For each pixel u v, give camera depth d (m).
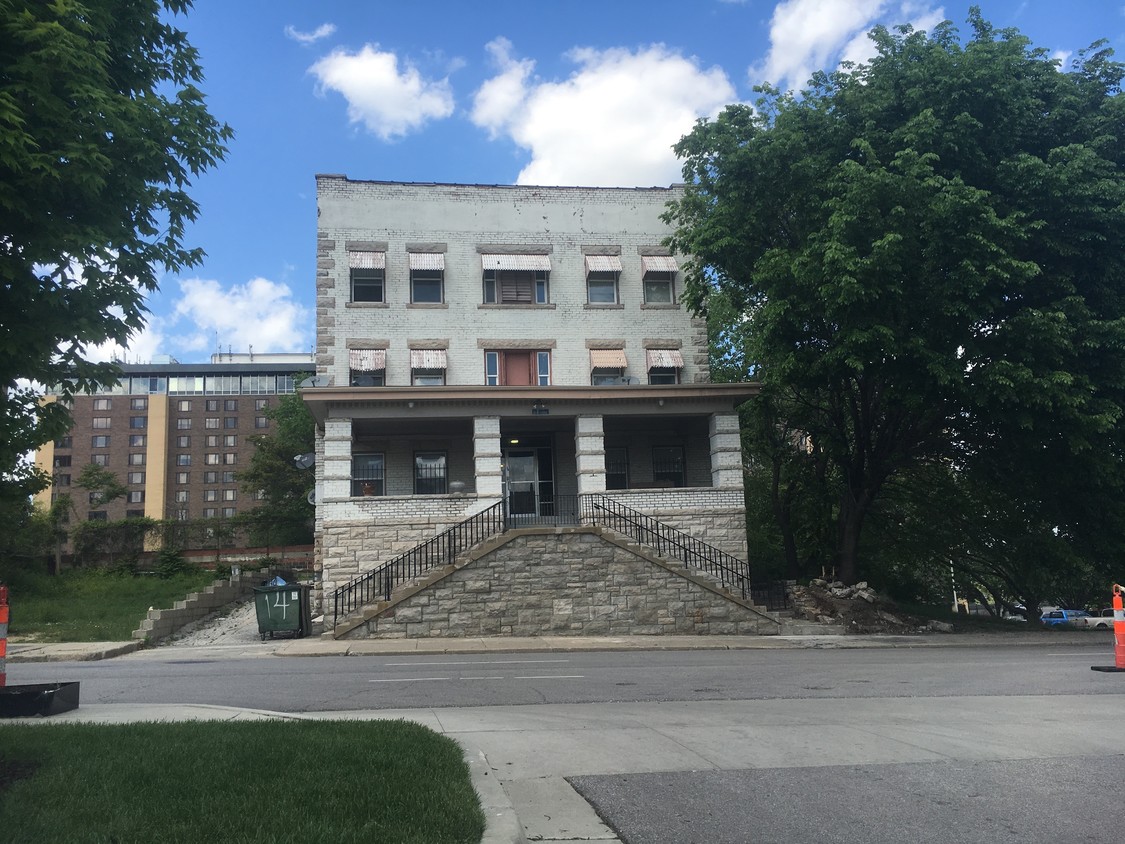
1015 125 20.02
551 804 5.80
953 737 7.87
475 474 23.88
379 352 24.91
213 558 43.56
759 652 17.48
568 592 20.72
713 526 23.94
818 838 5.20
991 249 18.33
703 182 23.06
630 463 26.09
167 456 114.56
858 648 18.72
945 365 19.34
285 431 53.84
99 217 6.57
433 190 26.05
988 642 20.12
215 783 5.52
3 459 6.77
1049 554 24.62
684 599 21.09
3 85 6.06
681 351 26.38
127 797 5.20
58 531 34.19
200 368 118.50
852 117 21.28
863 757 7.10
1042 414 20.17
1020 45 20.30
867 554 29.03
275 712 8.95
